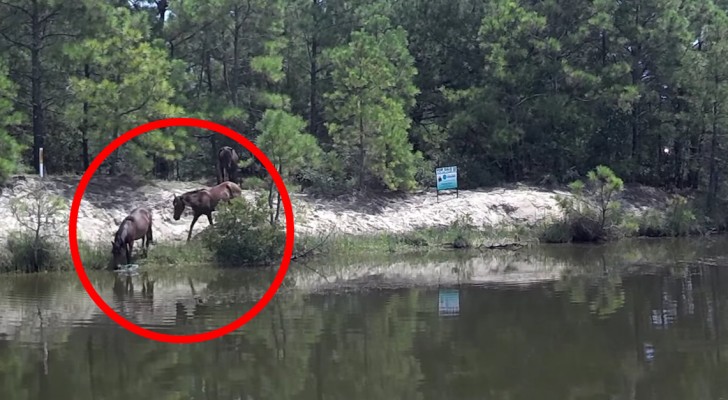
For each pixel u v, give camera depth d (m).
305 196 26.84
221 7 27.50
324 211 26.08
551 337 12.40
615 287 17.17
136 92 23.62
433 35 34.66
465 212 27.56
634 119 33.84
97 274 19.41
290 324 13.50
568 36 32.91
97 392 9.70
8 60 24.12
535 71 32.00
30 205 21.08
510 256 23.45
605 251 24.64
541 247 25.88
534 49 32.47
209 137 29.48
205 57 30.70
